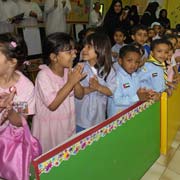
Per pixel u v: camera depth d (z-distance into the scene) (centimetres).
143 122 171
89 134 117
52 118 147
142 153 182
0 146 113
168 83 211
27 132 110
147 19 468
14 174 111
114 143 140
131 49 170
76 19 523
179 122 271
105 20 425
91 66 165
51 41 138
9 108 116
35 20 405
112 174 146
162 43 199
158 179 190
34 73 366
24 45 124
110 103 176
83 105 167
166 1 617
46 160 95
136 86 174
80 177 117
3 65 111
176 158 218
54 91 141
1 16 354
